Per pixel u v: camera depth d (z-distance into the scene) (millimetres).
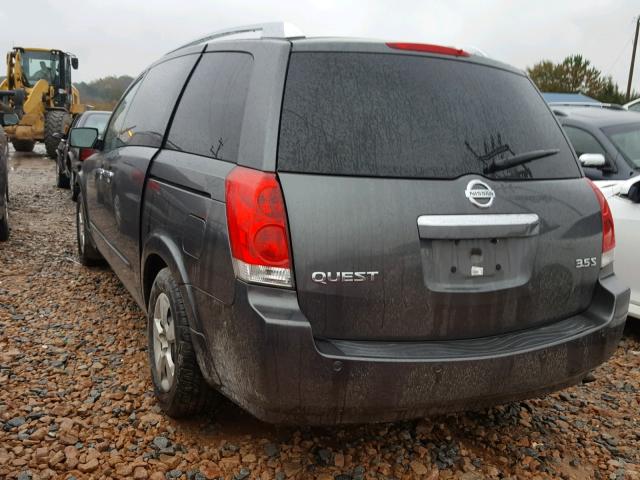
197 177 2744
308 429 3059
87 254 5637
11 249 6469
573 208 2758
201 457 2795
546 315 2701
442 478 2748
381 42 2627
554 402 3533
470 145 2576
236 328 2375
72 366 3660
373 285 2348
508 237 2551
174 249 2854
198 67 3332
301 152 2377
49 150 18188
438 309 2447
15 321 4344
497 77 2834
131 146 3914
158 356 3139
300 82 2480
